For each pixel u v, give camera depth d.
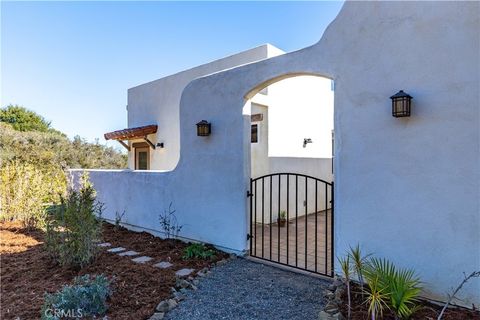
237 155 6.18
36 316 3.81
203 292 4.55
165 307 3.99
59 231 5.85
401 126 4.22
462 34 3.78
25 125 28.41
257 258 6.05
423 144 4.05
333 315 3.63
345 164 4.75
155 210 7.88
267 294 4.48
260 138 9.20
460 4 3.80
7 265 5.82
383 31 4.39
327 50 4.97
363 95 4.57
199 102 6.89
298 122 10.47
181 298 4.30
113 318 3.73
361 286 3.96
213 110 6.62
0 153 16.64
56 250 5.76
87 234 5.68
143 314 3.80
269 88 9.09
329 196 11.78
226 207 6.34
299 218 10.16
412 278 4.08
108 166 24.12
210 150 6.65
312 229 8.66
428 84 4.02
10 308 4.04
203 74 10.38
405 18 4.21
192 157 7.00
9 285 4.87
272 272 5.36
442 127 3.91
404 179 4.20
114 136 12.51
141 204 8.30
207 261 5.81
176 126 11.13
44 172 12.26
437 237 3.94
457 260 3.80
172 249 6.62
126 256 6.28
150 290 4.50
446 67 3.89
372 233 4.47
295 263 5.75
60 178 10.73
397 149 4.25
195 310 4.02
